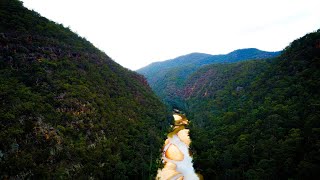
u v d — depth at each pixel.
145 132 86.25
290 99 76.88
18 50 66.38
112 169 57.22
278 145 57.69
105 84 86.00
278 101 80.50
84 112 61.78
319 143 47.84
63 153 48.75
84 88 69.31
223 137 85.19
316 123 56.31
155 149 84.06
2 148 41.16
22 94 53.06
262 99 93.19
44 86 60.16
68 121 55.97
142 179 64.94
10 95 50.81
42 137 47.66
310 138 51.97
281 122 67.19
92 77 81.19
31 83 58.91
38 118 50.19
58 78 66.88
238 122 90.62
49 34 91.25
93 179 51.62
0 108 47.28
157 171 75.81
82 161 51.62
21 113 48.47
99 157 56.38
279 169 51.84
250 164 62.38
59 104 57.81
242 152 65.69
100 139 60.88
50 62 69.81
